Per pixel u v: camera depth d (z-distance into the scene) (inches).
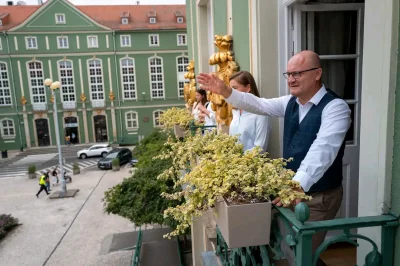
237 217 59.4
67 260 451.2
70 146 1283.2
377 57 61.2
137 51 1278.3
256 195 60.9
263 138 104.0
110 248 482.9
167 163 400.8
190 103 299.9
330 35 111.0
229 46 152.1
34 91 1246.9
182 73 1316.4
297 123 78.0
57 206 666.8
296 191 59.6
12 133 1254.3
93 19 1234.6
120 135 1312.7
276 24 110.8
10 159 1147.9
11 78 1222.9
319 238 74.5
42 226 567.5
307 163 64.4
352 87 112.6
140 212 362.9
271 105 89.4
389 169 60.2
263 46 111.5
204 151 99.7
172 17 1323.8
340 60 111.9
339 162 76.4
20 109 1241.4
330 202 76.7
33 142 1269.7
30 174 902.4
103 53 1258.6
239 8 136.6
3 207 667.4
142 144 653.9
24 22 1199.6
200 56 292.5
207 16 289.9
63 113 1266.0
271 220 64.0
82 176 900.6
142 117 1317.7
